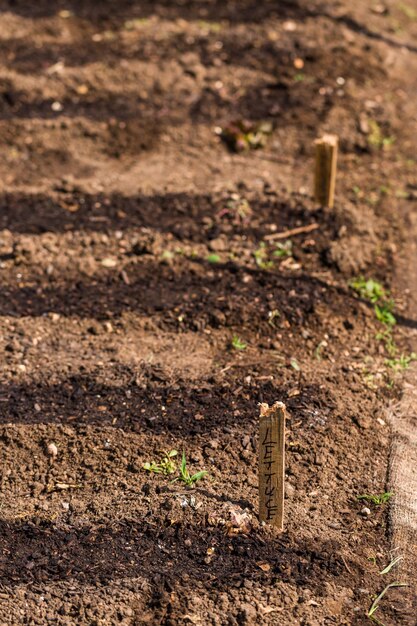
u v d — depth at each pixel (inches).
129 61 224.8
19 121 204.4
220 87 217.2
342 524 111.2
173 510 111.4
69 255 162.2
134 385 130.7
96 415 125.0
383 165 194.7
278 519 105.0
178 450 119.6
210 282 154.6
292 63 224.2
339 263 159.8
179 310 147.4
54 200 179.5
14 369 133.8
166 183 184.5
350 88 217.2
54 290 153.6
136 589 102.3
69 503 113.2
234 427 122.6
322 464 118.4
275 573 104.0
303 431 122.2
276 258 160.9
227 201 177.2
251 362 135.6
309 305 148.1
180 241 165.9
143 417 124.6
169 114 208.7
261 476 102.5
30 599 101.4
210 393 128.8
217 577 103.5
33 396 128.6
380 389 133.4
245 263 159.3
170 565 105.1
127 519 110.7
